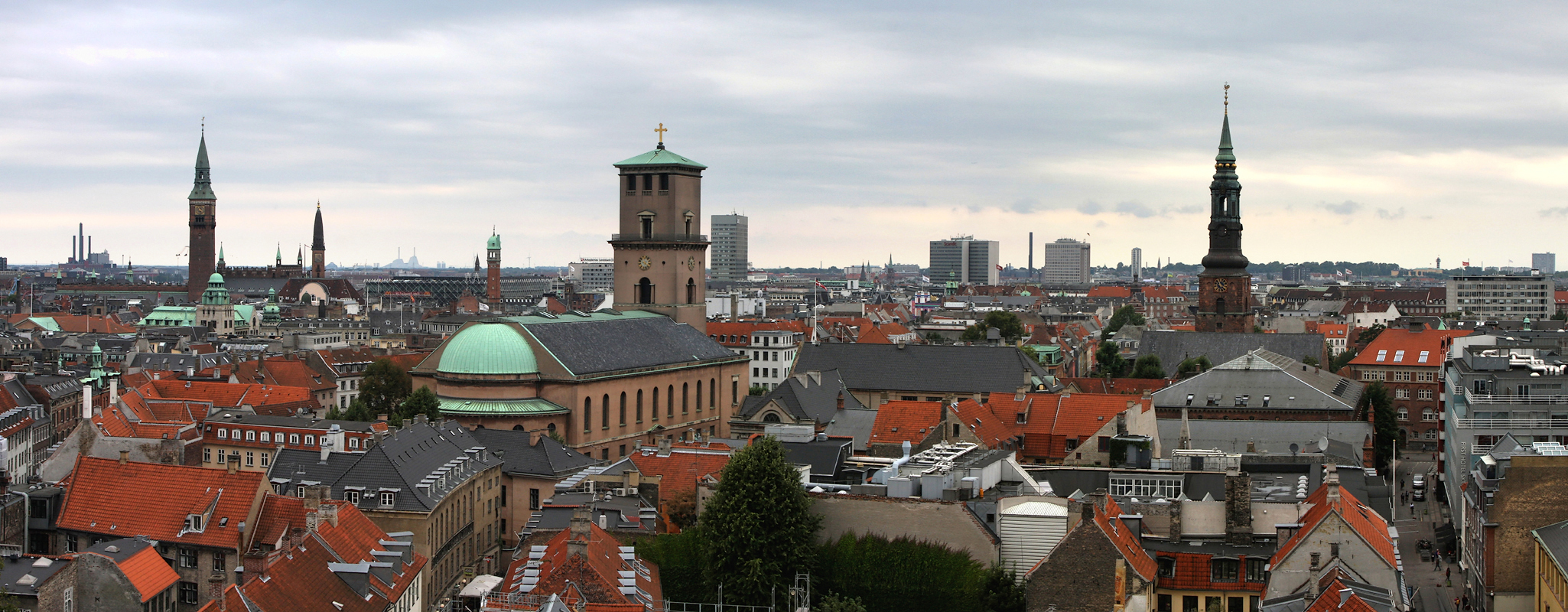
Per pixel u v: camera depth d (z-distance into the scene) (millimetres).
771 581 124875
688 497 142625
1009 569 122812
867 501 127000
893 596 123750
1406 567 180750
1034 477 145500
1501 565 149750
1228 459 146625
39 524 152250
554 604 98938
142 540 135500
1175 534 124188
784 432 181750
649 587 120812
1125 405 199000
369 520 144500
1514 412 193250
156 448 198000
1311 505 123125
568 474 196125
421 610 145125
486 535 191375
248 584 112500
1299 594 112000
